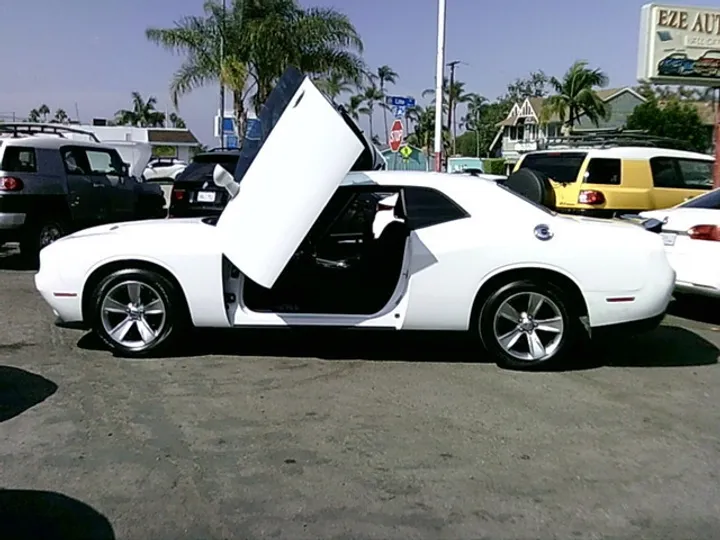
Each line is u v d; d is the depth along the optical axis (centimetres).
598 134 1395
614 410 509
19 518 353
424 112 5938
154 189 1324
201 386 546
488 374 586
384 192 601
